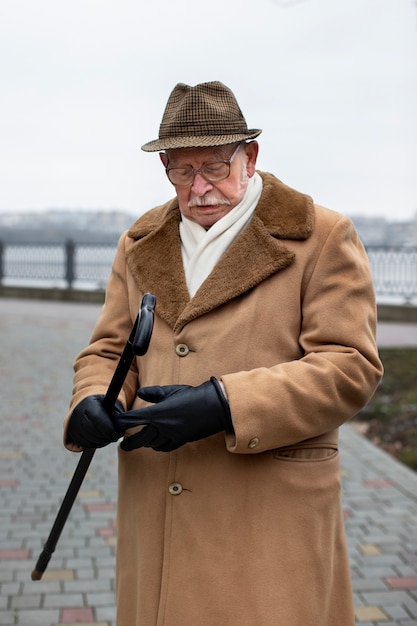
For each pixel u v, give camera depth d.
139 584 2.01
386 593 3.46
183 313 1.97
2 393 7.47
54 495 4.64
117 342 2.20
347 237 2.01
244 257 1.97
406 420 6.29
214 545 1.93
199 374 1.95
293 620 1.88
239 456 1.95
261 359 1.95
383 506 4.52
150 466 2.03
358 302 1.97
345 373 1.90
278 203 2.04
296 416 1.86
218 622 1.91
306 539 1.94
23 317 13.79
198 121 1.93
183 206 2.02
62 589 3.45
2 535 4.02
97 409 1.85
